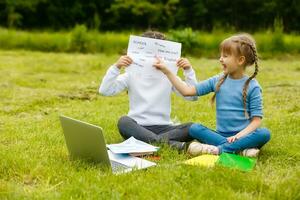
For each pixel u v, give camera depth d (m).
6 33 15.61
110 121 4.73
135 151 3.37
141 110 3.90
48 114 5.33
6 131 4.34
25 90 7.14
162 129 3.89
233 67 3.63
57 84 7.84
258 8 22.83
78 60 11.90
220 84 3.70
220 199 2.58
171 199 2.57
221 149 3.49
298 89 7.36
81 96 6.56
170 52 3.87
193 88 3.78
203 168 3.05
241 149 3.48
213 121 4.90
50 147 3.74
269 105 5.95
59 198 2.61
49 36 15.43
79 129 3.17
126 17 24.00
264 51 14.38
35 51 14.79
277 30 15.06
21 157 3.31
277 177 3.01
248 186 2.79
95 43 14.86
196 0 23.22
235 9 23.19
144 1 23.44
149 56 3.90
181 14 23.55
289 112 5.47
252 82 3.64
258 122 3.56
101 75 9.20
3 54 13.18
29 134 4.20
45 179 2.97
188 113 5.29
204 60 12.66
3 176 3.04
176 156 3.48
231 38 3.65
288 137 4.09
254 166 3.22
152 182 2.80
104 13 24.27
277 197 2.64
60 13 23.98
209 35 15.43
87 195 2.63
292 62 12.60
